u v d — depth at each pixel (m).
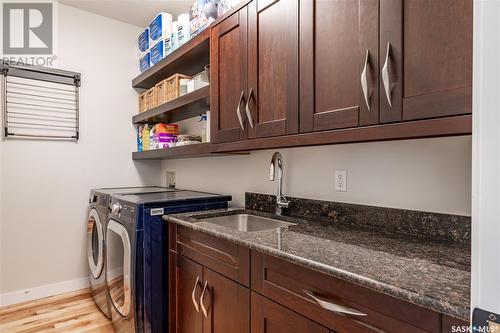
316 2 1.17
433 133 0.84
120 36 2.91
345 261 0.88
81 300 2.48
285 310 1.00
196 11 1.99
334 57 1.10
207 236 1.40
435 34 0.83
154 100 2.63
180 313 1.62
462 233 1.08
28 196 2.45
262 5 1.41
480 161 0.41
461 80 0.78
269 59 1.38
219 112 1.70
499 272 0.39
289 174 1.75
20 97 2.40
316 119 1.16
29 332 2.00
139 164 3.04
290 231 1.29
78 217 2.69
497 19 0.39
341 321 0.83
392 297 0.72
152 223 1.70
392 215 1.27
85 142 2.72
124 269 1.76
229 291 1.26
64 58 2.60
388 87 0.92
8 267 2.37
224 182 2.26
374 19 0.97
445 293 0.65
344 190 1.47
